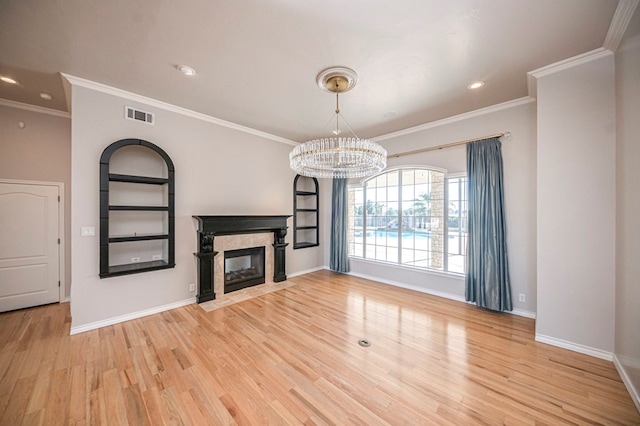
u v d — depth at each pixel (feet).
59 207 12.50
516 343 8.66
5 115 11.21
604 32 6.80
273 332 9.48
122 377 6.90
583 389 6.44
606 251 7.60
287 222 17.24
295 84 9.53
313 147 8.68
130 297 10.62
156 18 6.25
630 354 6.39
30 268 11.86
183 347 8.43
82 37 6.96
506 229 11.25
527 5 5.89
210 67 8.46
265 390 6.44
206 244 12.48
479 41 7.15
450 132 13.07
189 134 12.35
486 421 5.49
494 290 11.28
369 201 17.21
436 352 8.14
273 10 6.01
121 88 9.96
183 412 5.74
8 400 6.02
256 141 15.37
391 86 9.66
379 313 11.21
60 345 8.52
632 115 6.34
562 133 8.23
